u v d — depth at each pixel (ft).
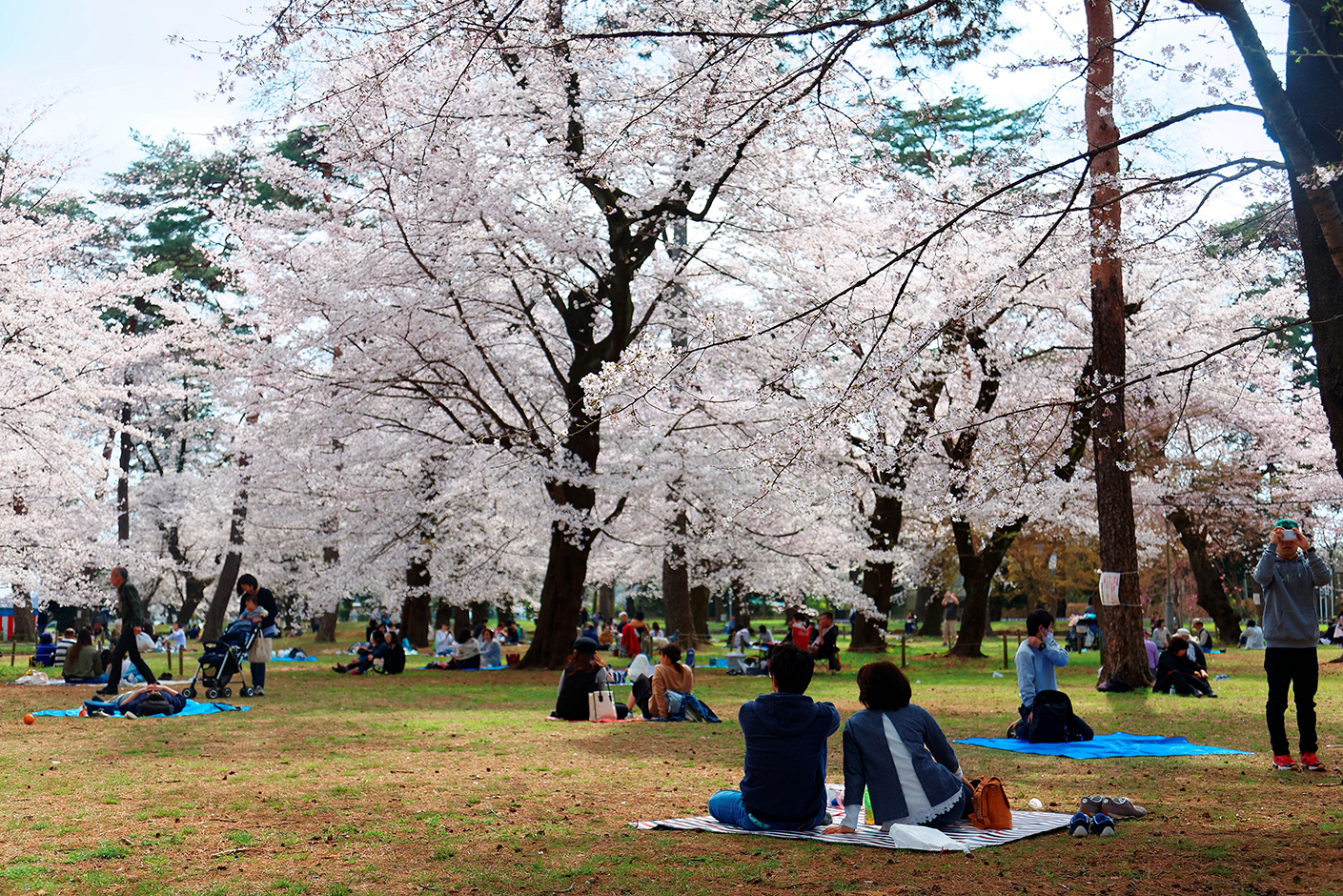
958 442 79.05
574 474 70.38
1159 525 108.78
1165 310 75.92
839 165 33.47
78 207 109.91
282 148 100.99
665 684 43.65
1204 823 21.54
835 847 19.43
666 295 75.77
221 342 83.41
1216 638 118.01
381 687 62.08
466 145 61.62
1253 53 21.13
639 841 20.08
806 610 101.19
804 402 34.12
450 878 17.19
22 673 74.54
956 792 20.45
